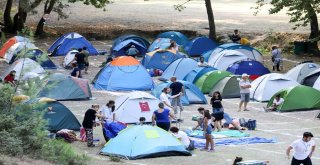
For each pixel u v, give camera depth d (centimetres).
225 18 18175
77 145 6631
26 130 4544
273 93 9619
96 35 15775
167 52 11744
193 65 10806
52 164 4409
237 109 9094
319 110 9012
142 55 13488
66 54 12988
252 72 11069
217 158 6209
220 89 9906
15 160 4194
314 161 6191
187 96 9212
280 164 6009
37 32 15388
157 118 6831
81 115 8275
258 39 14775
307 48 13650
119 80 10250
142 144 6191
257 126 7994
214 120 7512
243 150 6631
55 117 7138
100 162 5612
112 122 6762
